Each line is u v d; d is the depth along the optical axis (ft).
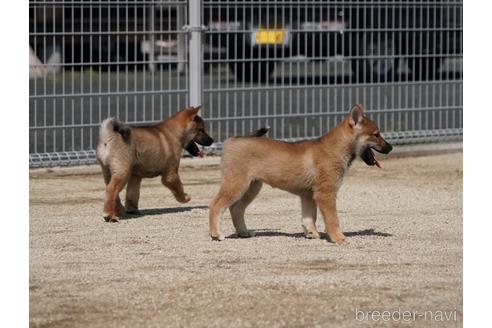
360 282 31.76
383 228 40.91
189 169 56.54
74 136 62.03
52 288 30.86
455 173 55.67
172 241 38.01
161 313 28.25
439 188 51.13
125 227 40.91
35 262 34.32
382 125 68.90
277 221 42.55
